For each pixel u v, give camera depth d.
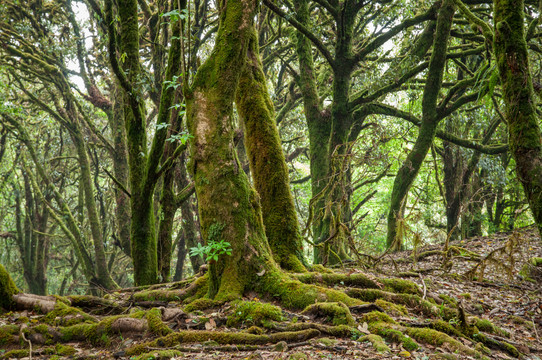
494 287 8.12
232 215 5.48
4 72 18.61
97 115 22.80
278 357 3.71
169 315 4.72
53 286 31.22
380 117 20.05
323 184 15.02
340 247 13.03
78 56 18.47
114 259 24.56
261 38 17.64
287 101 19.12
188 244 16.12
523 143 5.25
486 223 23.30
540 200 5.09
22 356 4.20
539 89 5.67
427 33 15.29
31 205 23.00
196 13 13.84
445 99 14.84
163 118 9.34
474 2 13.64
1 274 5.37
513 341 4.86
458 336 4.61
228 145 5.58
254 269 5.43
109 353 4.20
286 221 6.66
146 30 17.77
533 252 10.47
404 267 10.22
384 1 15.56
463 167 19.53
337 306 4.68
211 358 3.77
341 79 15.27
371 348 3.96
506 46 5.36
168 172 11.18
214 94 5.59
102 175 24.41
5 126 19.72
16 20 17.75
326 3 14.87
